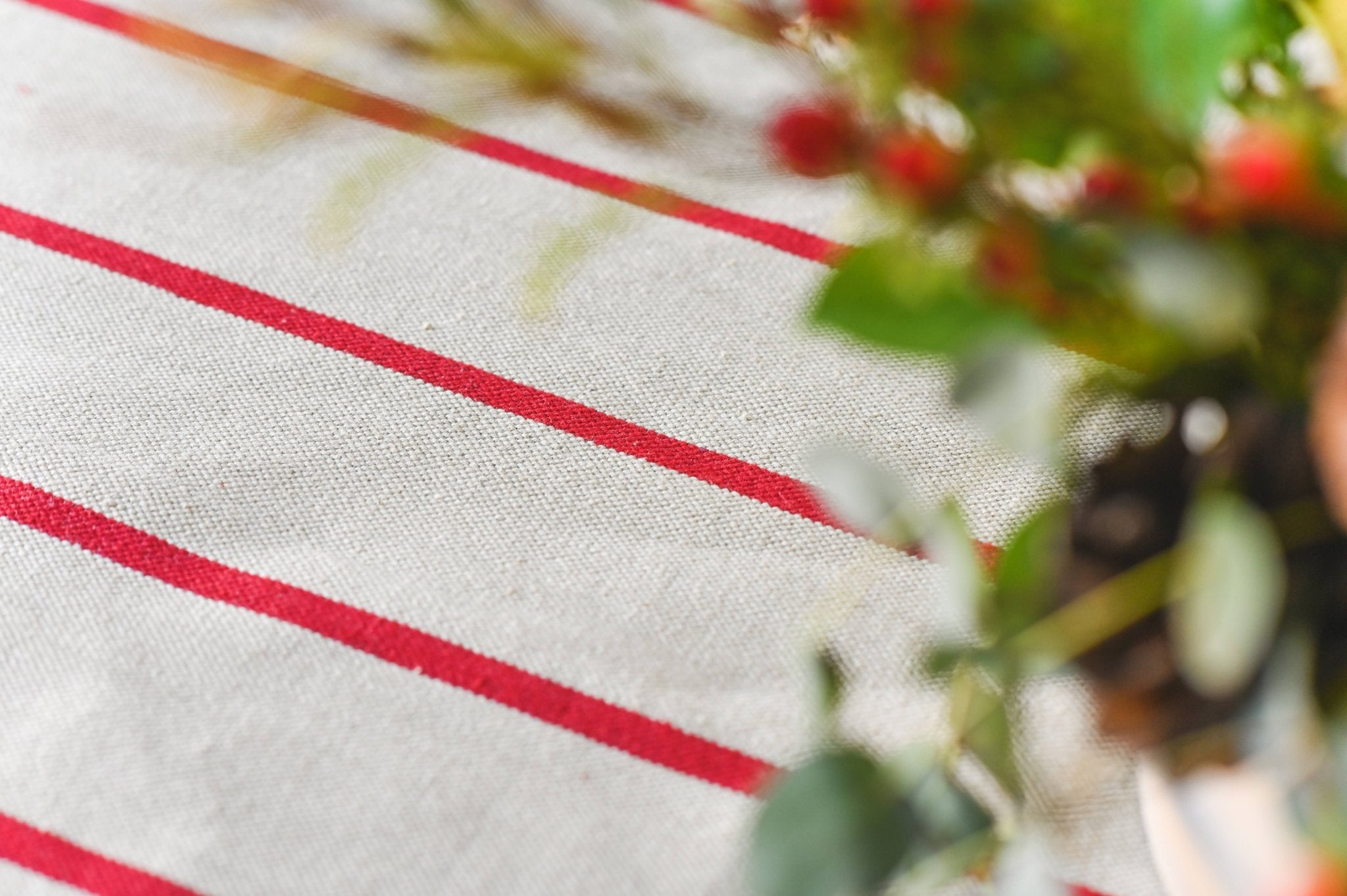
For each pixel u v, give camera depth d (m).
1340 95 0.40
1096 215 0.38
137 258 0.58
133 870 0.50
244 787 0.51
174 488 0.55
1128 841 0.51
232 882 0.50
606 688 0.53
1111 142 0.38
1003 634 0.42
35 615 0.53
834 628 0.53
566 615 0.53
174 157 0.40
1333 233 0.38
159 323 0.57
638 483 0.55
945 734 0.44
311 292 0.58
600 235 0.53
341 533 0.54
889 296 0.38
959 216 0.38
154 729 0.52
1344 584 0.40
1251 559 0.38
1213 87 0.38
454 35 0.37
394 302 0.58
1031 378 0.38
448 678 0.53
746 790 0.52
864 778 0.42
